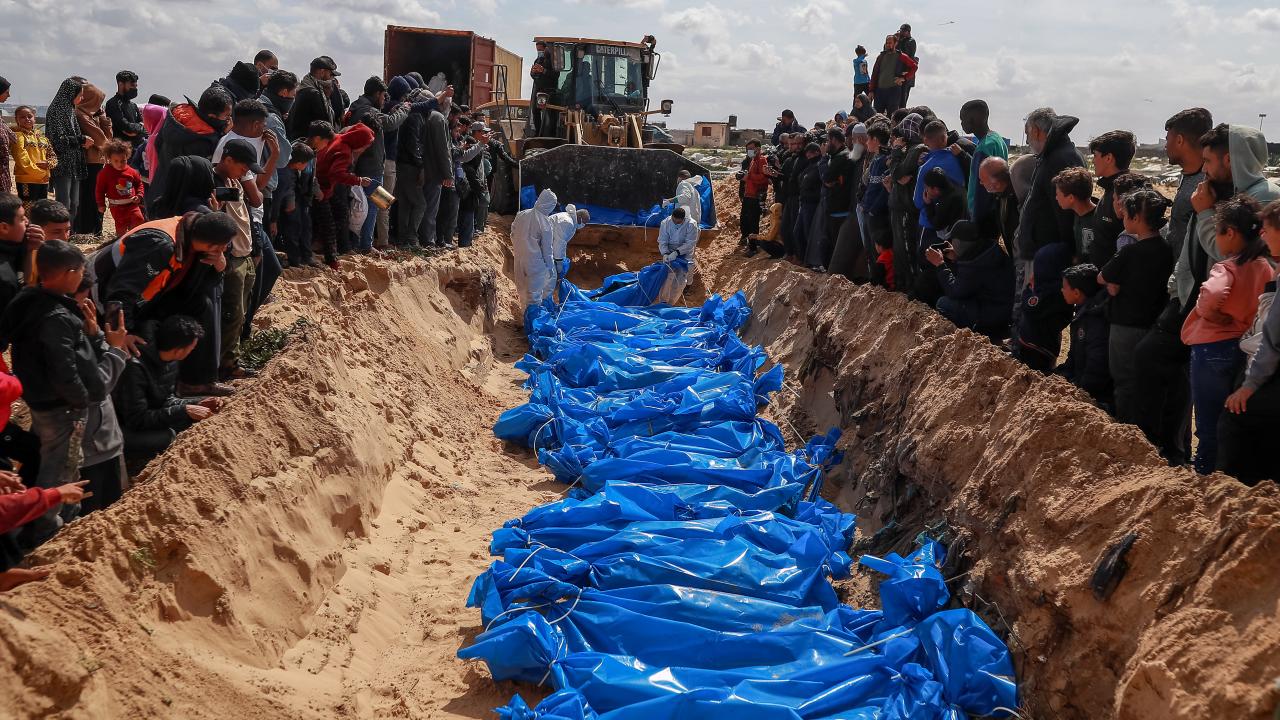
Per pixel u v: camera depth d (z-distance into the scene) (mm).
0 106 10906
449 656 6344
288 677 5262
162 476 5316
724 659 6129
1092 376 6918
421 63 21891
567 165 18312
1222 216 5305
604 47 20859
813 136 15492
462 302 14297
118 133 13094
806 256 14969
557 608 6586
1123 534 5102
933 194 9156
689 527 7672
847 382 9711
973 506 6445
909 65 18125
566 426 10570
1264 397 4934
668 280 16688
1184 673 4227
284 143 9086
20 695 3684
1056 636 5324
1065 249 7570
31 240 5746
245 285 7746
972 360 7461
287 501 6219
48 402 5188
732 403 10766
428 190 14336
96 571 4496
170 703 4293
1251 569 4316
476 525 8516
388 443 8555
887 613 6285
